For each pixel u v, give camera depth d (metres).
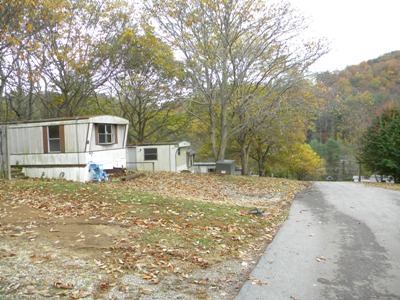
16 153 14.27
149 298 3.73
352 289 4.21
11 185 9.63
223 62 18.80
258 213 8.46
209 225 6.89
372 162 21.36
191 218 7.25
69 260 4.61
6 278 3.96
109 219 6.70
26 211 7.04
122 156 16.20
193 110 22.59
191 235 6.09
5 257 4.59
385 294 4.08
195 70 18.81
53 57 18.98
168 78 22.75
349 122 37.12
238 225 7.18
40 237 5.48
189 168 26.58
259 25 18.17
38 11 13.83
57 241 5.34
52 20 16.05
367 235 6.75
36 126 13.88
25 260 4.52
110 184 12.52
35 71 18.47
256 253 5.62
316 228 7.41
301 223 7.93
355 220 8.16
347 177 50.12
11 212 6.91
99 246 5.21
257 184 15.92
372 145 21.34
